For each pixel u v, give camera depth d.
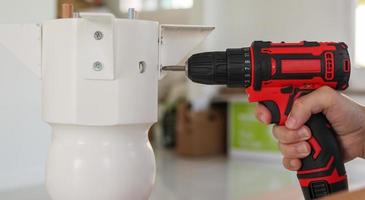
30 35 0.49
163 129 2.84
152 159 0.51
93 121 0.46
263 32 2.57
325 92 0.58
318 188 0.61
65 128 0.48
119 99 0.46
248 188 1.66
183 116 2.57
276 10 2.49
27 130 1.35
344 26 2.13
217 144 2.62
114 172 0.47
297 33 2.39
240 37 2.67
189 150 2.53
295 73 0.57
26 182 1.34
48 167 0.49
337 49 0.57
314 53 0.57
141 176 0.49
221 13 2.72
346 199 0.30
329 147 0.61
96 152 0.47
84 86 0.46
